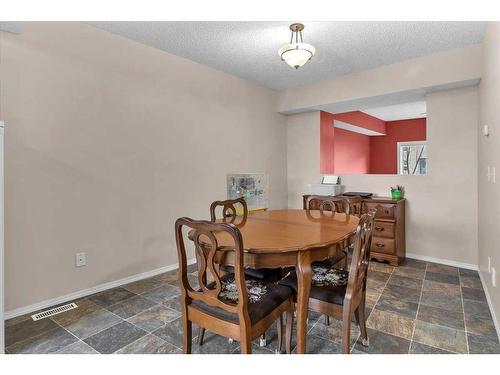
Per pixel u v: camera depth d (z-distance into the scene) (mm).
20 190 2273
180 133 3383
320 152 4629
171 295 2660
